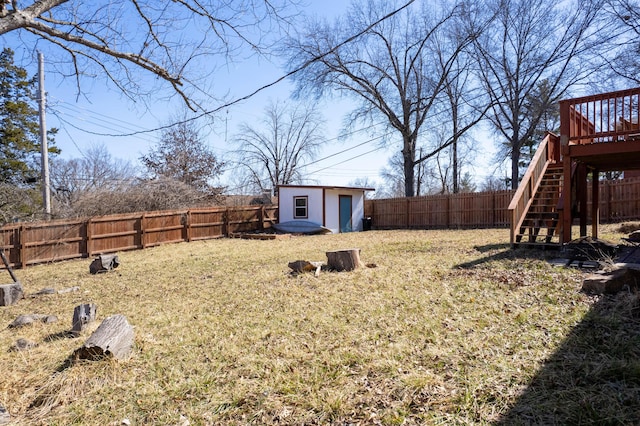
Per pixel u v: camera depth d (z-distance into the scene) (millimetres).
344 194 19281
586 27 17312
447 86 22609
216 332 4047
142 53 3682
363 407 2410
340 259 6816
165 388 2871
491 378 2566
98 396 2820
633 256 5191
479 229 15328
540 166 8195
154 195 17234
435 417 2219
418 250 8961
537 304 4000
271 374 2963
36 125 17734
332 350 3318
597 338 3002
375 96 23344
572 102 6695
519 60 20562
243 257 9953
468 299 4422
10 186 12031
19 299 6465
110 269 9109
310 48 19812
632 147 6082
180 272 8242
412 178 23625
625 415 2049
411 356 3057
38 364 3408
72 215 15047
